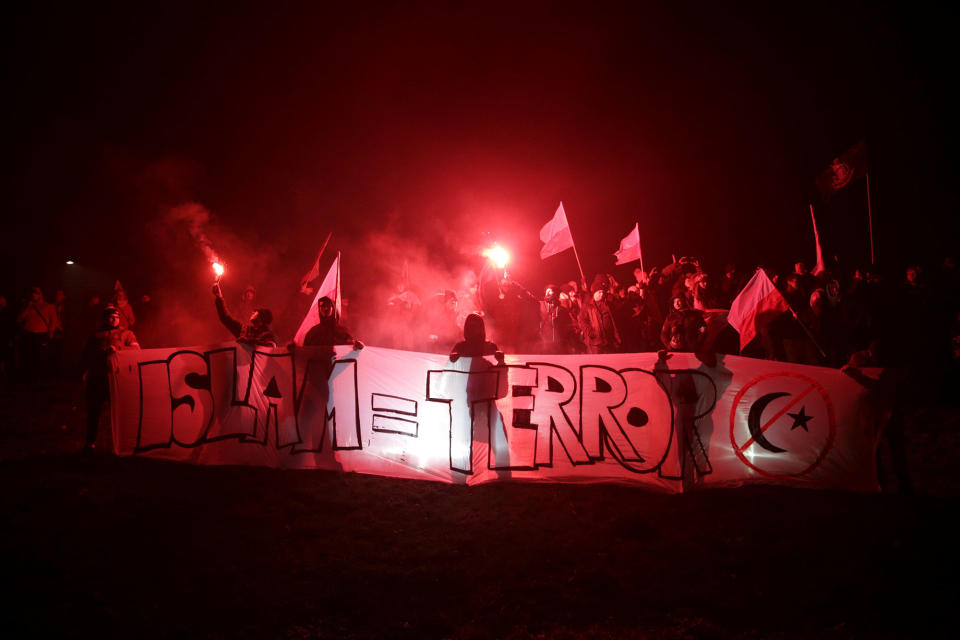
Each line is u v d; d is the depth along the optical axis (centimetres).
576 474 664
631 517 571
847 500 592
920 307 994
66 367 1659
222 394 723
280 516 579
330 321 736
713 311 717
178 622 421
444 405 692
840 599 436
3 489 623
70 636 404
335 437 708
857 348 1025
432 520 576
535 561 498
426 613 434
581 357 675
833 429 624
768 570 475
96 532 536
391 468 695
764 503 591
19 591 449
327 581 471
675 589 456
